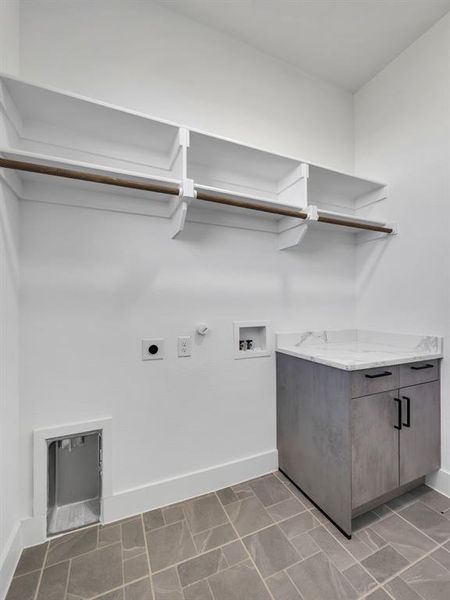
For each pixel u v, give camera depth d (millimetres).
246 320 1809
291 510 1506
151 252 1547
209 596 1054
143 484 1511
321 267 2092
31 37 1324
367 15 1643
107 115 1297
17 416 1249
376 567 1164
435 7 1599
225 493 1649
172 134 1445
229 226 1749
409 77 1850
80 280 1394
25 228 1293
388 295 1985
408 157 1856
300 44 1838
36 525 1278
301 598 1043
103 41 1465
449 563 1182
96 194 1416
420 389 1591
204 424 1673
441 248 1676
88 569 1157
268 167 1759
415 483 1686
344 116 2209
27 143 1302
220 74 1758
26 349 1291
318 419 1526
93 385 1413
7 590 1074
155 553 1233
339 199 2178
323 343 2068
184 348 1616
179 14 1646
